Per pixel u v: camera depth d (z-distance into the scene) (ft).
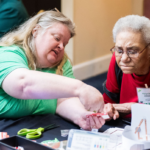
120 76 5.54
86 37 14.14
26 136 4.00
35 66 4.99
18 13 8.25
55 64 5.42
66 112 4.88
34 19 5.05
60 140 3.95
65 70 5.59
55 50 4.99
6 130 4.27
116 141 3.81
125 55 4.50
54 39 4.90
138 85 5.23
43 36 4.89
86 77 14.60
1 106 4.65
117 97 5.92
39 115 4.99
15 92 4.05
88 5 13.67
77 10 13.06
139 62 4.55
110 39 16.06
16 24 8.28
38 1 12.27
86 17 13.75
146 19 4.49
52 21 4.90
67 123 4.74
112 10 15.52
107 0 14.89
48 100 5.07
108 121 4.78
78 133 3.61
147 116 3.67
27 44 4.96
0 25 8.05
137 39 4.37
